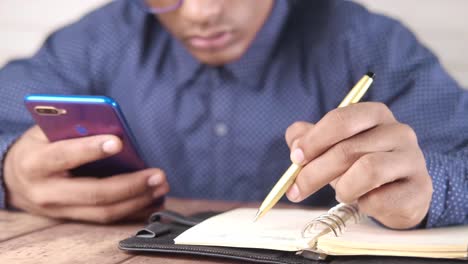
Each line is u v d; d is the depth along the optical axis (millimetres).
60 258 816
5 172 1146
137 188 1031
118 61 1724
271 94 1606
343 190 796
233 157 1626
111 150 973
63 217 1073
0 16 2662
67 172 1075
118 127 964
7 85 1578
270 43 1570
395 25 1598
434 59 1510
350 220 841
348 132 801
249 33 1378
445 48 2227
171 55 1699
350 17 1609
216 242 795
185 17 1290
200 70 1622
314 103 1589
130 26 1742
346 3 1643
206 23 1278
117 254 834
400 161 810
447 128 1317
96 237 942
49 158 1022
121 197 1030
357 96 871
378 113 829
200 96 1640
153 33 1729
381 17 1617
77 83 1699
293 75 1610
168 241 839
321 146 803
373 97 1507
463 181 917
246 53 1564
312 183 808
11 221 1073
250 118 1609
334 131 798
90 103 930
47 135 1039
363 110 816
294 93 1603
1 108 1531
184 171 1662
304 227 790
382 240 769
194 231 843
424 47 1564
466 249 730
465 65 2207
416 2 2244
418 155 835
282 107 1603
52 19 2645
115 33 1739
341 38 1586
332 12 1628
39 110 974
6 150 1146
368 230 847
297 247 749
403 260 746
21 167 1074
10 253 844
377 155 799
